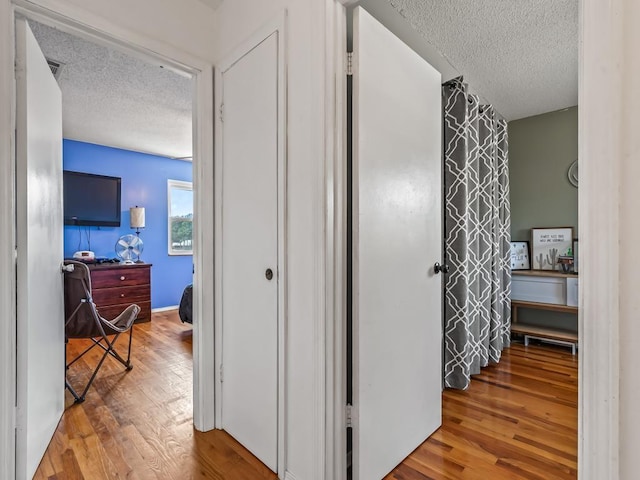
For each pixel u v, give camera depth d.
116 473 1.48
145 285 4.26
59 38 2.09
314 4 1.30
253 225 1.60
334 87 1.30
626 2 0.67
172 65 1.73
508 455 1.61
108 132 3.86
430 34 2.00
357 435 1.35
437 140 1.84
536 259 3.41
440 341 1.89
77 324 2.17
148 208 4.80
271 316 1.50
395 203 1.53
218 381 1.84
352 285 1.37
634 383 0.67
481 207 2.81
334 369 1.31
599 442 0.70
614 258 0.68
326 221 1.28
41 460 1.55
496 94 2.88
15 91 1.32
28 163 1.38
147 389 2.32
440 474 1.49
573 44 2.12
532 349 3.20
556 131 3.33
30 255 1.40
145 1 1.58
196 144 1.82
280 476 1.45
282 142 1.43
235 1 1.71
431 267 1.80
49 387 1.68
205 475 1.47
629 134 0.67
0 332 1.24
